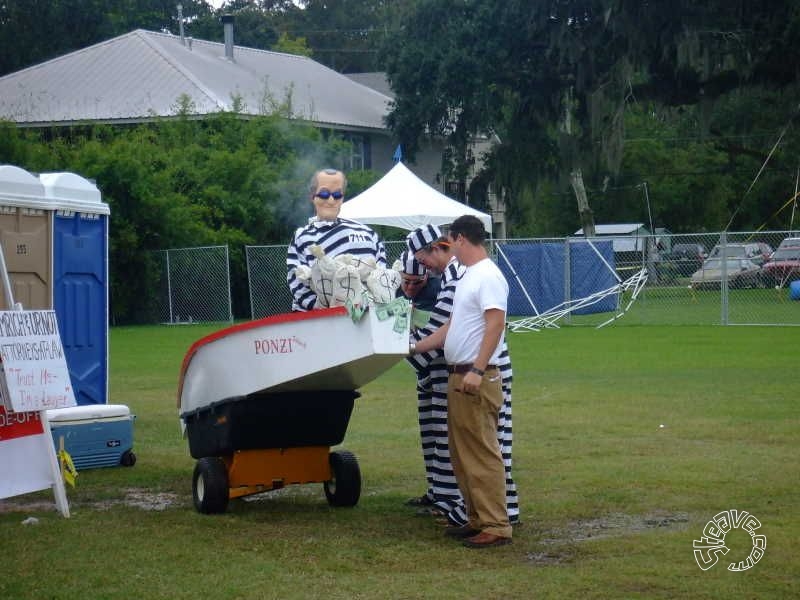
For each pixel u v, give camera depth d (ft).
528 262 103.40
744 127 160.25
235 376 26.17
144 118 152.25
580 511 27.25
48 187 36.32
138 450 37.65
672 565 22.17
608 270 104.68
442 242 26.30
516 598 20.13
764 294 112.47
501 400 24.20
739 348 71.51
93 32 216.54
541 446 36.45
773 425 40.04
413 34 145.79
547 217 199.82
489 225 83.15
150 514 27.55
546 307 102.99
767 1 115.14
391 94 211.00
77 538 24.79
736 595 20.16
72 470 30.12
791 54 115.75
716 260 113.09
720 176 190.70
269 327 25.40
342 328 24.30
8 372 25.62
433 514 26.99
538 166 138.00
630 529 25.45
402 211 78.23
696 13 114.83
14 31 210.18
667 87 123.85
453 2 141.38
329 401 26.58
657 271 113.09
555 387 52.26
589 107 122.42
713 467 32.27
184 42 177.27
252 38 258.78
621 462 33.42
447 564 22.65
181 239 110.83
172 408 47.67
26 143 107.24
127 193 107.45
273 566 22.38
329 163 135.95
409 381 56.80
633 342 77.36
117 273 107.86
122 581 21.29
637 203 194.49
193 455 28.48
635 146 190.70
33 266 35.37
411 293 26.91
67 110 156.66
